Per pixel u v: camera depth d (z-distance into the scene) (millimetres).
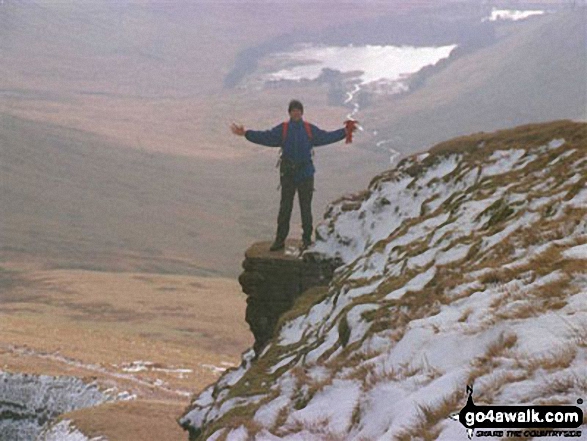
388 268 15383
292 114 18750
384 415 7336
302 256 21578
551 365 6137
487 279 9820
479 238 13391
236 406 12734
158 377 135875
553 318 7137
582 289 7762
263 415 10297
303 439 8375
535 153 18891
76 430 35375
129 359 153625
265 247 22562
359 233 21938
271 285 21516
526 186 15305
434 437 5953
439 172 21625
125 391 123312
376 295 13148
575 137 18375
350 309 12461
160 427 34156
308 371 11195
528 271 9445
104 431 33406
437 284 11578
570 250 9312
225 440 10180
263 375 14383
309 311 17031
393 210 21797
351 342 11336
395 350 8852
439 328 8625
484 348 7539
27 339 166500
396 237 17656
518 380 6199
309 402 9477
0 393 129375
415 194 21531
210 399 20547
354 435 7738
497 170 19266
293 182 20047
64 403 125188
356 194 23734
